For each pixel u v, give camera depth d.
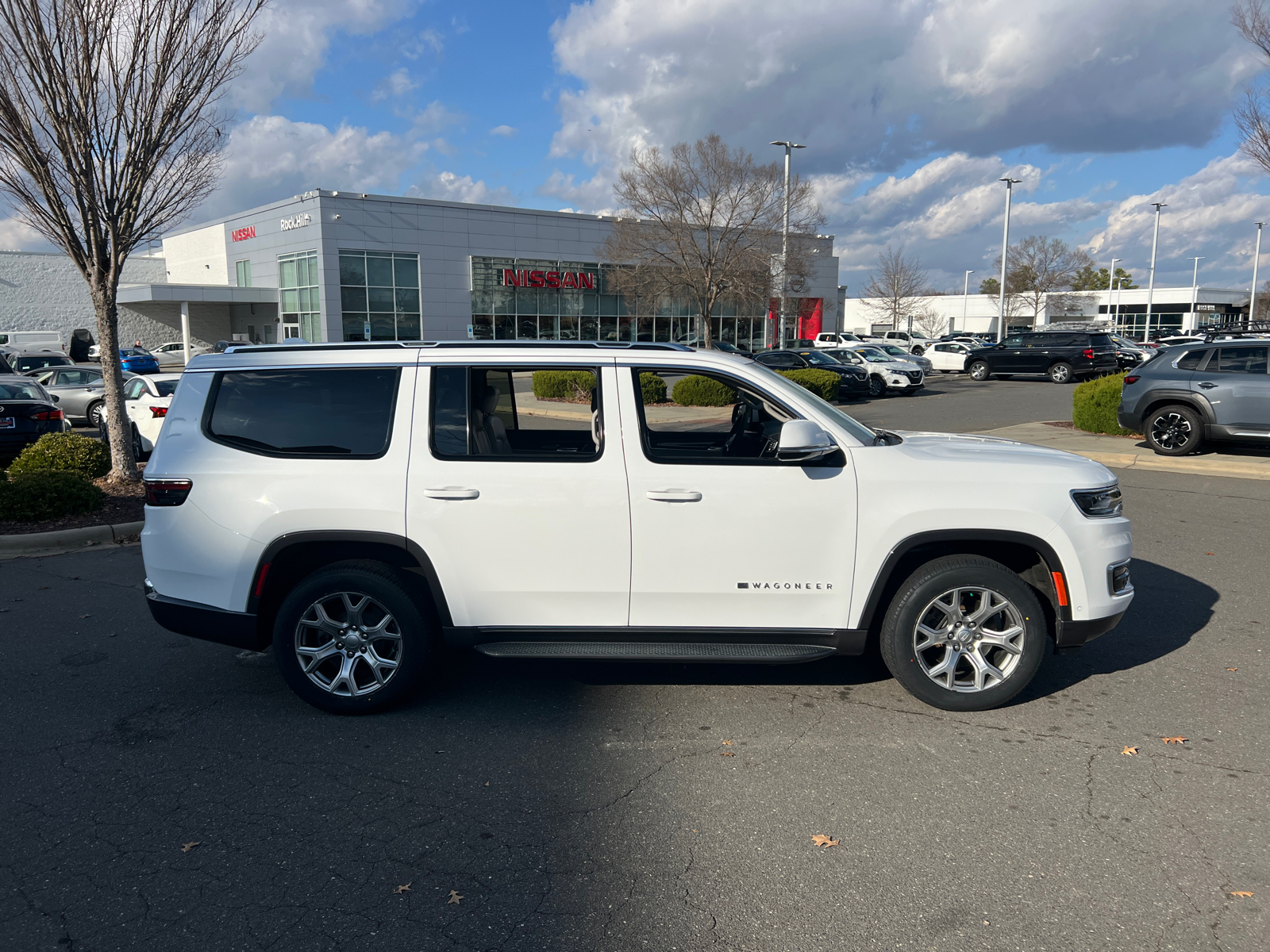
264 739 4.13
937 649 4.45
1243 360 11.80
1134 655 5.11
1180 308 70.00
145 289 43.62
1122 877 2.97
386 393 4.29
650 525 4.13
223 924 2.78
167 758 3.95
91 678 4.94
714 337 53.72
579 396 4.50
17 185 9.47
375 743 4.08
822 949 2.63
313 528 4.19
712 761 3.87
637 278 32.88
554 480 4.14
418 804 3.53
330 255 42.78
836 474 4.13
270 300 47.16
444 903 2.88
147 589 4.45
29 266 50.25
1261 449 12.95
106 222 9.80
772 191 29.30
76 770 3.84
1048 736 4.07
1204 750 3.92
